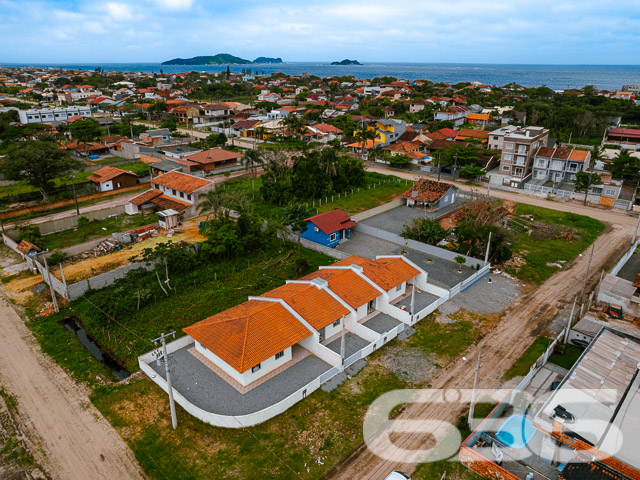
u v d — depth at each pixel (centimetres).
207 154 9681
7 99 18288
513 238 5378
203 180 6906
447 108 16012
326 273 4316
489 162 9338
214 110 16250
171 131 13525
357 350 3675
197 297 4450
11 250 5631
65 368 3459
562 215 6888
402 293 4541
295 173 7756
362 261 4634
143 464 2603
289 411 3000
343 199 7688
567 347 3691
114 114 17038
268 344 3316
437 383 3281
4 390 3225
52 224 6125
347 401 3097
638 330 3812
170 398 2742
